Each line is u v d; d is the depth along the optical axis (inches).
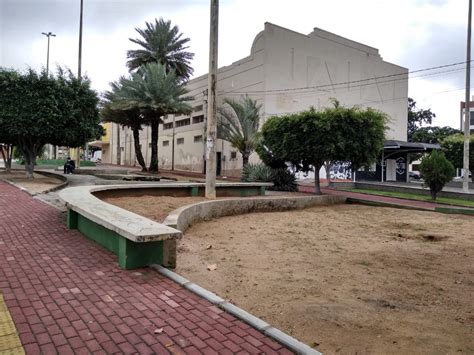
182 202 452.4
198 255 259.4
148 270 200.4
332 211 568.7
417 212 574.6
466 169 856.9
